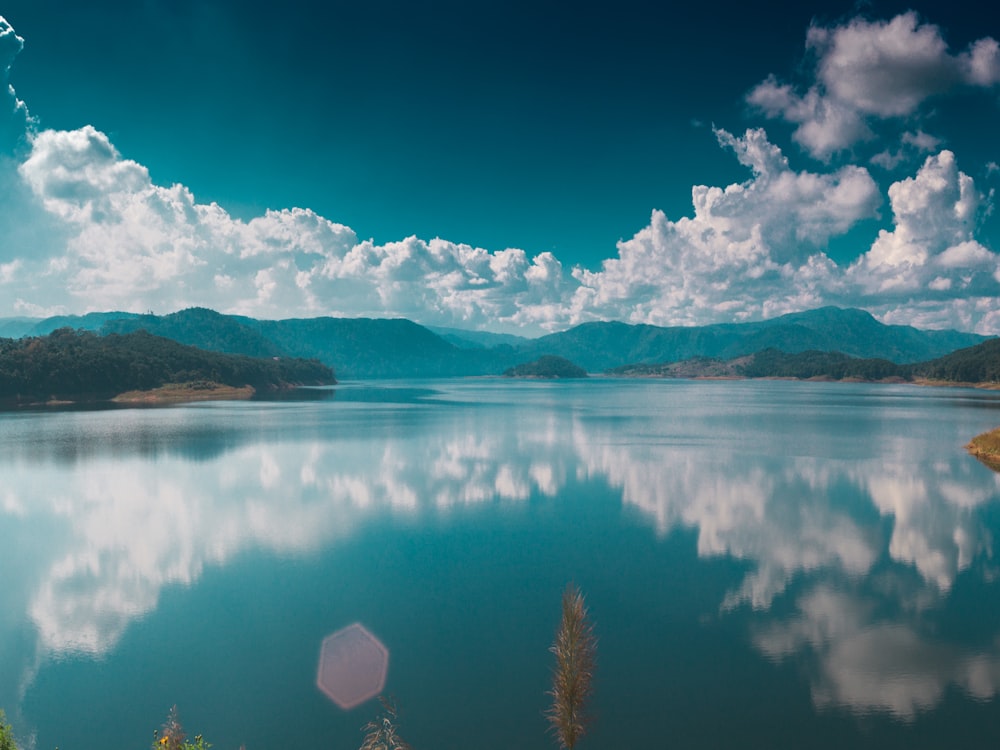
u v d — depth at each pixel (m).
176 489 67.62
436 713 25.16
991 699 25.97
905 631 32.12
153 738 23.95
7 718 25.31
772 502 60.75
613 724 24.12
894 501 60.91
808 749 22.66
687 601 36.12
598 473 77.06
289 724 24.67
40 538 49.31
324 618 34.19
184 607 35.84
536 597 36.97
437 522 54.16
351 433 121.75
